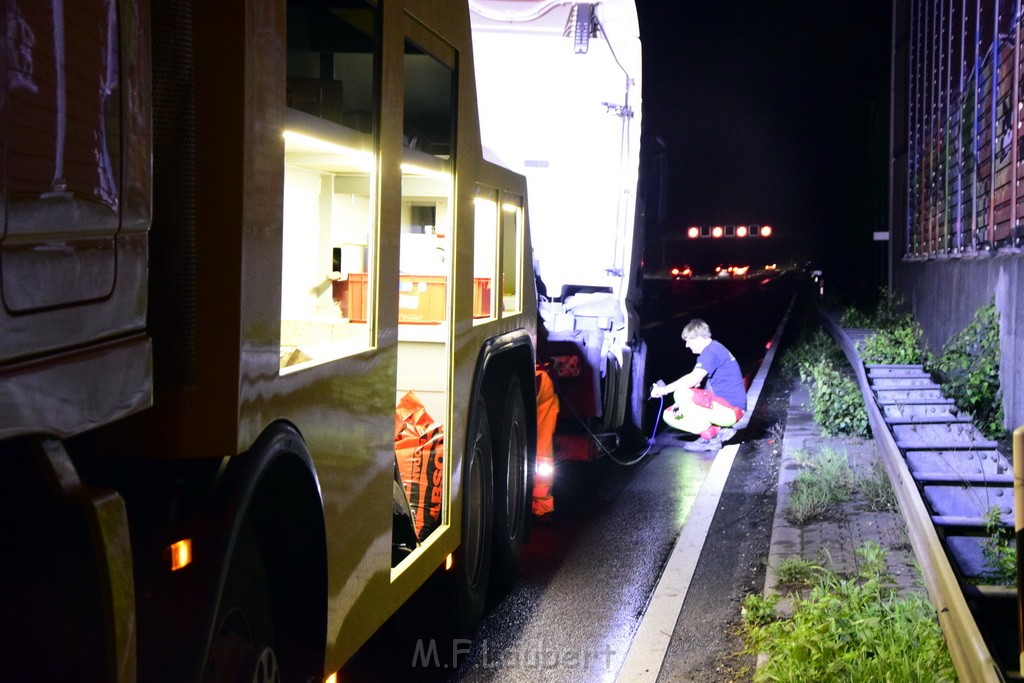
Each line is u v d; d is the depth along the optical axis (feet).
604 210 37.65
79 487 6.96
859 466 30.94
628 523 28.30
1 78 6.09
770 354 69.87
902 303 69.41
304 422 10.95
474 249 18.61
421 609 18.15
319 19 12.34
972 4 42.88
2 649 7.15
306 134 11.23
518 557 22.99
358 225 14.96
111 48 7.41
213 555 8.94
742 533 26.23
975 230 41.42
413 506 17.20
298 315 14.40
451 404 17.24
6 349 6.23
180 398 8.99
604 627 20.31
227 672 9.61
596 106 37.60
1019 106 33.04
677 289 135.44
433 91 17.04
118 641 7.13
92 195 7.13
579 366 33.17
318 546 11.34
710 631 19.27
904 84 72.84
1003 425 34.86
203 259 9.05
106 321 7.41
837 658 15.35
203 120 9.09
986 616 15.74
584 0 37.14
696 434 40.47
